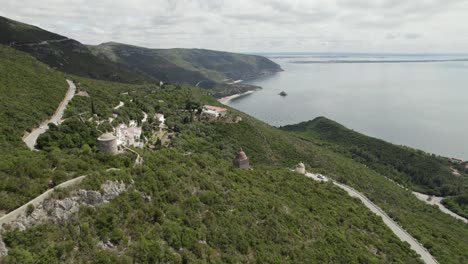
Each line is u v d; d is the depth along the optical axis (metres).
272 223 51.09
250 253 43.22
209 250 39.12
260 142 127.38
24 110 76.31
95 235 32.62
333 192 80.69
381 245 58.84
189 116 133.25
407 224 75.19
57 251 28.95
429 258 60.50
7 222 28.88
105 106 108.00
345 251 51.66
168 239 37.06
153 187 43.00
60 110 89.19
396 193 117.38
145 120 116.62
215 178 59.31
